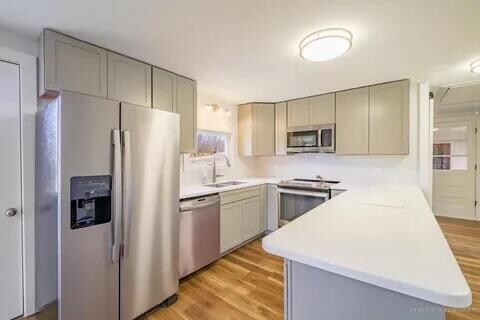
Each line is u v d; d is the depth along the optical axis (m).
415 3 1.38
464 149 4.49
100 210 1.49
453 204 4.58
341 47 1.75
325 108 3.29
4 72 1.72
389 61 2.19
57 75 1.70
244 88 3.08
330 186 2.97
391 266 0.76
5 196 1.73
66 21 1.57
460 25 1.59
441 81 2.77
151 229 1.76
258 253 2.93
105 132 1.50
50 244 1.48
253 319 1.74
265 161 4.30
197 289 2.13
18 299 1.78
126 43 1.88
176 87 2.55
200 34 1.74
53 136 1.41
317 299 0.90
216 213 2.62
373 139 2.91
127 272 1.62
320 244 0.96
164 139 1.85
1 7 1.41
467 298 0.59
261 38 1.80
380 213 1.47
